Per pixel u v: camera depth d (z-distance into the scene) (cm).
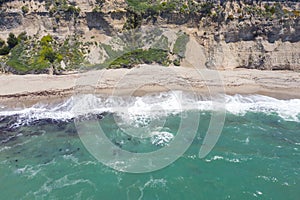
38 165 3422
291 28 5884
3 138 3978
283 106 4844
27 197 2962
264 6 6128
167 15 6175
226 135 4041
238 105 4831
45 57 5784
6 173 3294
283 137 4012
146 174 3222
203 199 2922
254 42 6084
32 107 4762
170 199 2912
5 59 5856
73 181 3156
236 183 3122
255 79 5588
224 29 6094
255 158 3525
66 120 4422
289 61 5934
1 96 4903
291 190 3033
